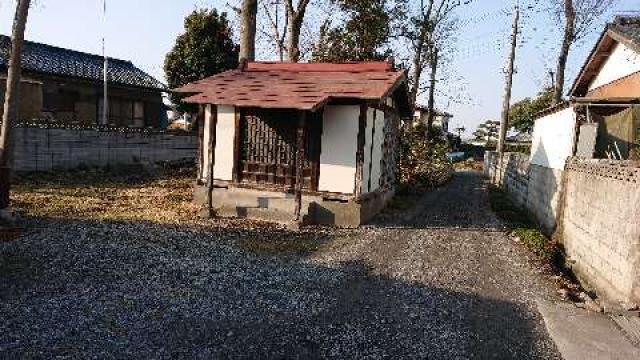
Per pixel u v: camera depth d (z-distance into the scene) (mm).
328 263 9117
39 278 7137
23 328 5562
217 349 5414
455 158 51969
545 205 14477
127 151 20500
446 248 10945
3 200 9844
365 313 6758
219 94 12633
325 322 6359
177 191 16547
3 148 10109
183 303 6668
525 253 10977
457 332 6301
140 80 28016
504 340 6145
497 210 17484
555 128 14305
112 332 5645
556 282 8922
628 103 12297
